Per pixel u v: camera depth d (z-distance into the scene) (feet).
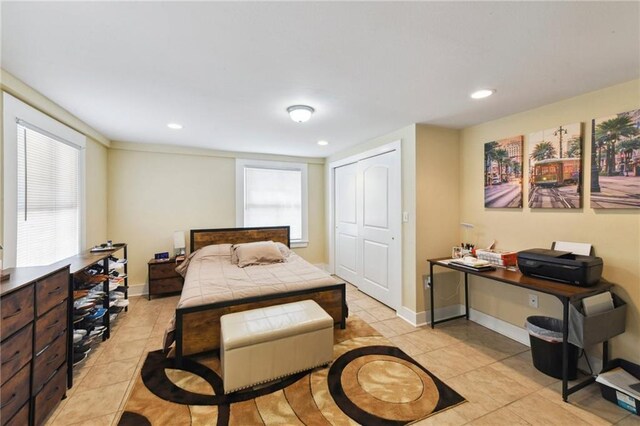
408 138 9.78
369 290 12.49
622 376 5.95
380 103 7.57
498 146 8.89
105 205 11.46
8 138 5.95
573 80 6.17
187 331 6.93
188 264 11.48
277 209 15.29
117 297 9.75
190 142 12.11
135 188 12.25
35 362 4.80
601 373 6.07
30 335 4.68
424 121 9.21
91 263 7.20
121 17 4.04
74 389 6.08
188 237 13.29
